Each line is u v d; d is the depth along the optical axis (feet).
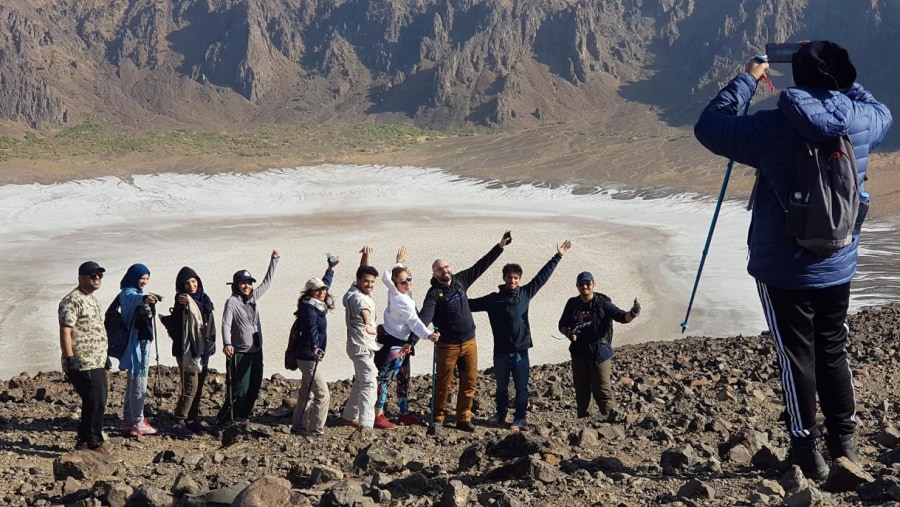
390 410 39.58
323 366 130.93
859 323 58.75
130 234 339.98
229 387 35.09
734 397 35.94
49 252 295.69
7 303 206.08
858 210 16.96
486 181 519.19
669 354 53.01
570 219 378.12
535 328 162.20
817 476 18.63
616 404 36.58
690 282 225.56
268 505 17.78
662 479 20.29
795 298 17.66
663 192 457.68
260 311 182.60
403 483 20.98
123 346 33.55
